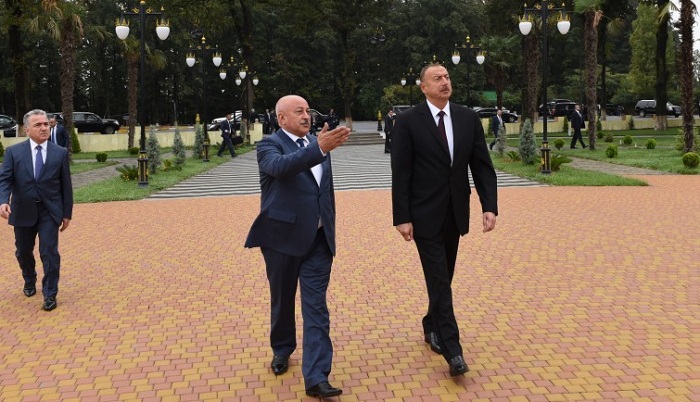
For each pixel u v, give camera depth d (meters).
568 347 5.11
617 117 59.75
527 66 39.22
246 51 38.31
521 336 5.39
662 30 40.78
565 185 16.34
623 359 4.82
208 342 5.42
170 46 54.94
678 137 24.67
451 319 4.54
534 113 39.66
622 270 7.54
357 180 18.66
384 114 58.41
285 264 4.46
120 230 11.05
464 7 59.81
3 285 7.42
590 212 11.91
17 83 28.94
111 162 25.86
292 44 59.06
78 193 16.08
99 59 54.31
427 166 4.61
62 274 7.89
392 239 9.80
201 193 16.42
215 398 4.31
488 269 7.72
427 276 4.61
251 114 41.44
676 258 8.07
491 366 4.75
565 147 29.55
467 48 29.23
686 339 5.22
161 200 15.25
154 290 7.10
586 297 6.48
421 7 59.97
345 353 5.10
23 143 6.48
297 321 5.89
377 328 5.70
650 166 20.50
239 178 19.72
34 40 48.38
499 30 44.94
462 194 4.66
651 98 62.50
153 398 4.32
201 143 26.34
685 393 4.22
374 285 7.16
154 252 9.15
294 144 4.55
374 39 53.50
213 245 9.60
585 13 26.67
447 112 4.68
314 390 4.18
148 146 20.38
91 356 5.12
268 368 4.82
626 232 9.87
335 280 7.39
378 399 4.24
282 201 4.45
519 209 12.43
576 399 4.17
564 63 64.12
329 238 4.50
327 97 62.00
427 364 4.83
